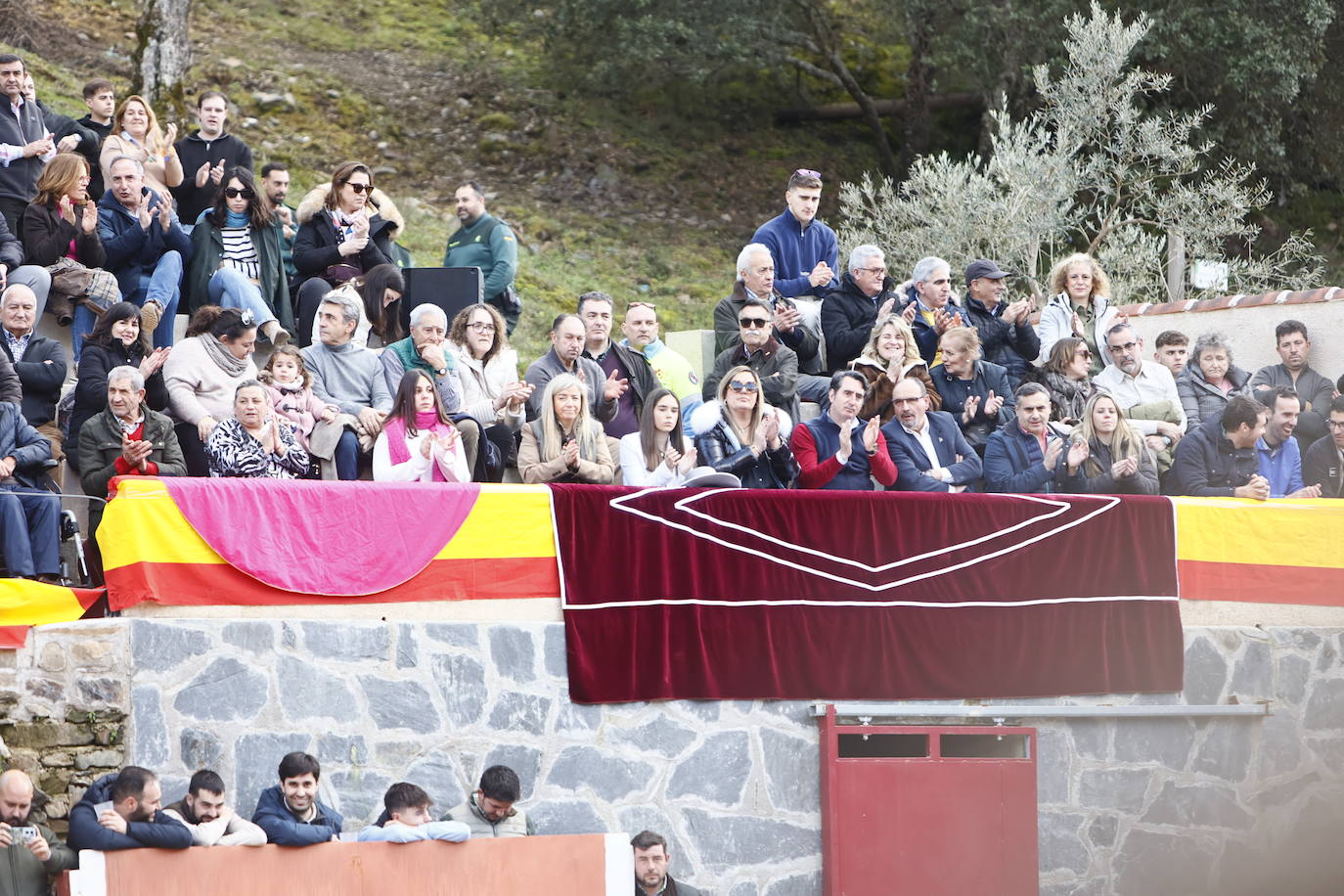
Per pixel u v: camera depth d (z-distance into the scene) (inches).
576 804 1036.5
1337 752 1229.1
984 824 1120.2
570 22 2598.4
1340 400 1280.8
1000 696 1142.3
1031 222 2156.7
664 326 2207.2
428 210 2335.1
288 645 985.5
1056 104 2273.6
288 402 1077.1
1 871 842.8
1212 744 1202.0
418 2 2883.9
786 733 1090.7
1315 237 2564.0
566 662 1042.7
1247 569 1224.2
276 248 1270.9
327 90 2536.9
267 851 873.5
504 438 1152.2
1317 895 1202.6
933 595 1131.9
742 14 2564.0
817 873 1088.2
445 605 1026.7
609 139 2603.3
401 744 1002.7
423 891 893.8
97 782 889.5
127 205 1227.9
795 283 1376.7
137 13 2583.7
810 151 2684.5
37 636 936.3
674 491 1077.1
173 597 966.4
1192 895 1183.6
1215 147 2465.6
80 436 1032.8
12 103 1275.8
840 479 1170.0
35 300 1115.9
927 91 2687.0
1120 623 1181.1
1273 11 2412.6
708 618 1075.9
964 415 1250.6
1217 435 1256.8
